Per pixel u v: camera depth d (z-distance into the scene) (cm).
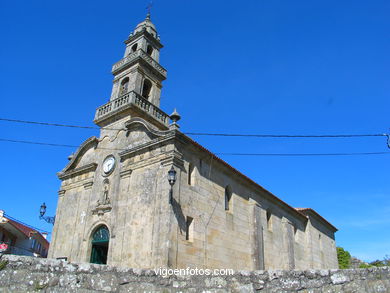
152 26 2984
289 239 2877
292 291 737
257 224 2397
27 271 735
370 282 697
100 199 2106
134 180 1955
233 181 2327
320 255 3525
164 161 1830
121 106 2277
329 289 718
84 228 2120
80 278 766
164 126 2455
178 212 1725
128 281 798
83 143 2455
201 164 2028
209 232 1914
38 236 4409
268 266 2430
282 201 2888
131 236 1797
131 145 2105
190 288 802
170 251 1602
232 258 2056
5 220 3466
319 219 3731
